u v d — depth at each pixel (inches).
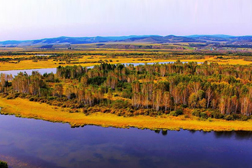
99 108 2881.4
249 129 2406.5
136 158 1881.2
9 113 2785.4
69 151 1972.2
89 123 2529.5
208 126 2461.9
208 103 2913.4
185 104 2979.8
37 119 2637.8
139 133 2325.3
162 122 2546.8
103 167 1749.5
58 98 3208.7
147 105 2876.5
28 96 3336.6
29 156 1881.2
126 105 2920.8
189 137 2253.9
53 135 2266.2
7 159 1829.5
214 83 3329.2
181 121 2573.8
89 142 2138.3
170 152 1983.3
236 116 2652.6
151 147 2062.0
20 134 2276.1
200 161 1855.3
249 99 2628.0
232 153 1983.3
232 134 2325.3
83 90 3046.3
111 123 2524.6
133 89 3410.4
